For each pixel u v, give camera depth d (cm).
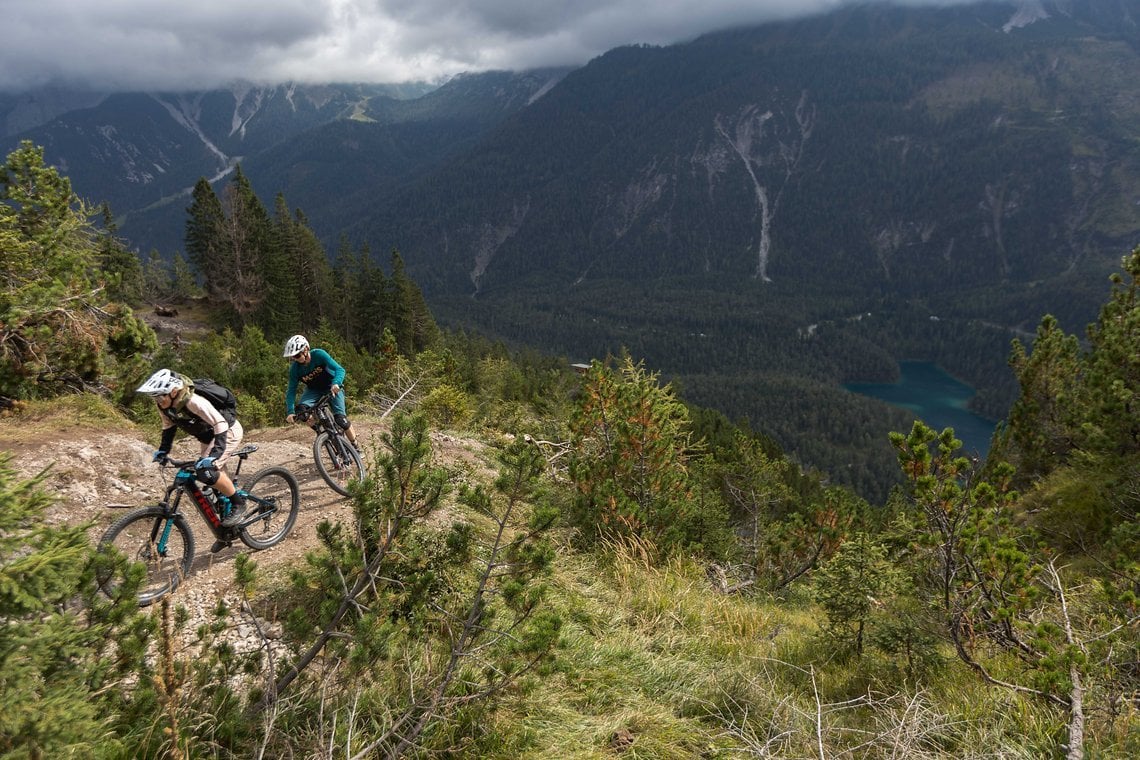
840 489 1107
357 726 351
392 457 387
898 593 588
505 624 462
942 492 486
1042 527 973
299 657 363
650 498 942
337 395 721
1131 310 949
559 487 993
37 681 223
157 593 474
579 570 703
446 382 1816
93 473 679
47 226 1161
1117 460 898
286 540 599
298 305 7050
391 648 364
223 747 306
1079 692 387
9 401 919
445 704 369
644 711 441
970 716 428
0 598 215
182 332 5397
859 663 572
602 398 1123
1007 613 472
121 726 282
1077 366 1152
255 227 5900
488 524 710
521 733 381
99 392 1072
